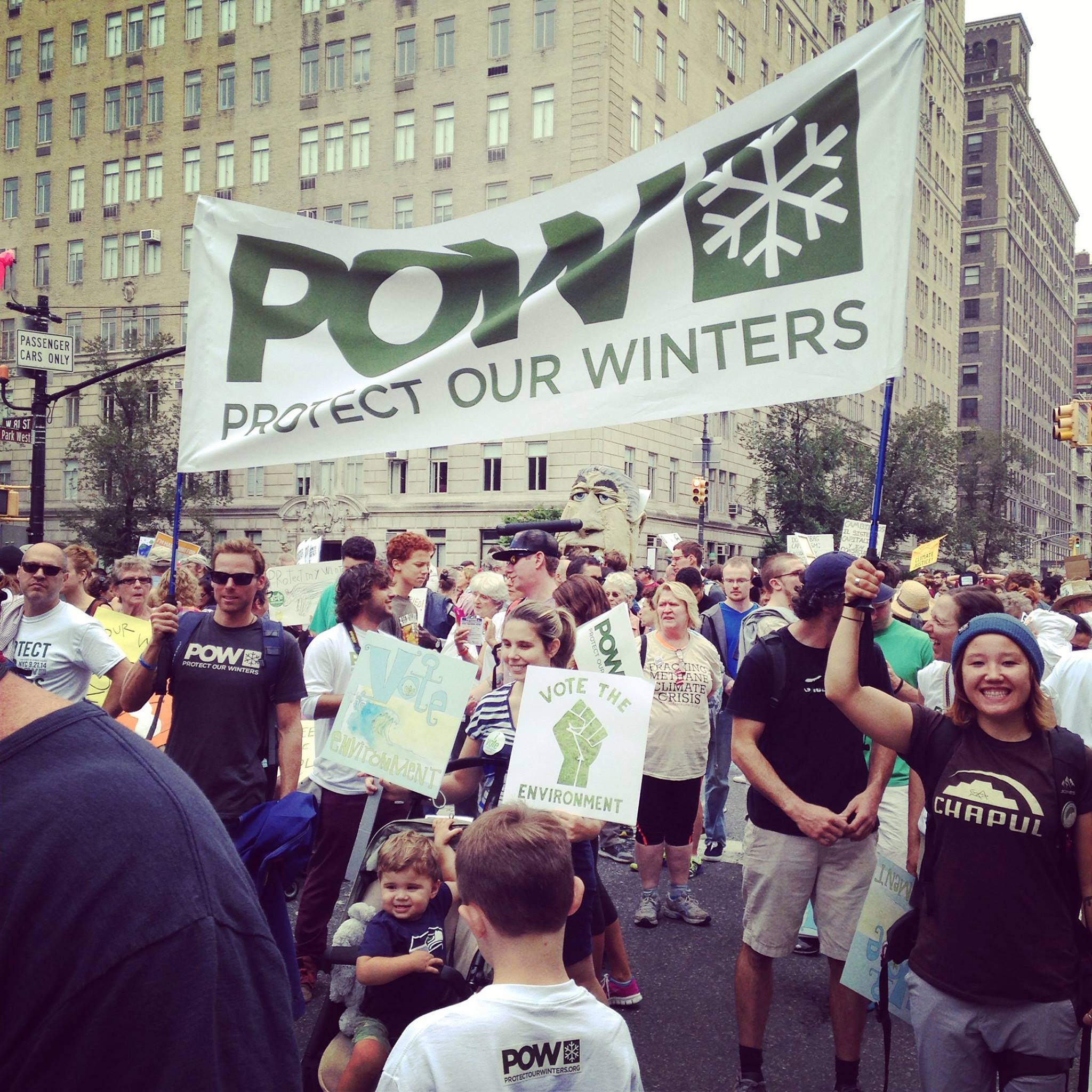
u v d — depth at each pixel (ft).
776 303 12.37
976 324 349.41
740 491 155.63
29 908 3.30
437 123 132.98
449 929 11.41
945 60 263.49
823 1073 12.94
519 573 18.69
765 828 12.59
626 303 13.42
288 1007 3.80
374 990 10.80
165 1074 3.28
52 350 57.82
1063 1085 8.96
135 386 132.98
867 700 9.79
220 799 13.79
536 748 11.71
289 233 15.69
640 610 27.99
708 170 12.95
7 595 24.04
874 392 201.57
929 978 9.27
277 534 139.74
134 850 3.43
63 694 16.51
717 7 149.07
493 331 14.20
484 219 14.67
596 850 12.43
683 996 15.34
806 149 12.26
